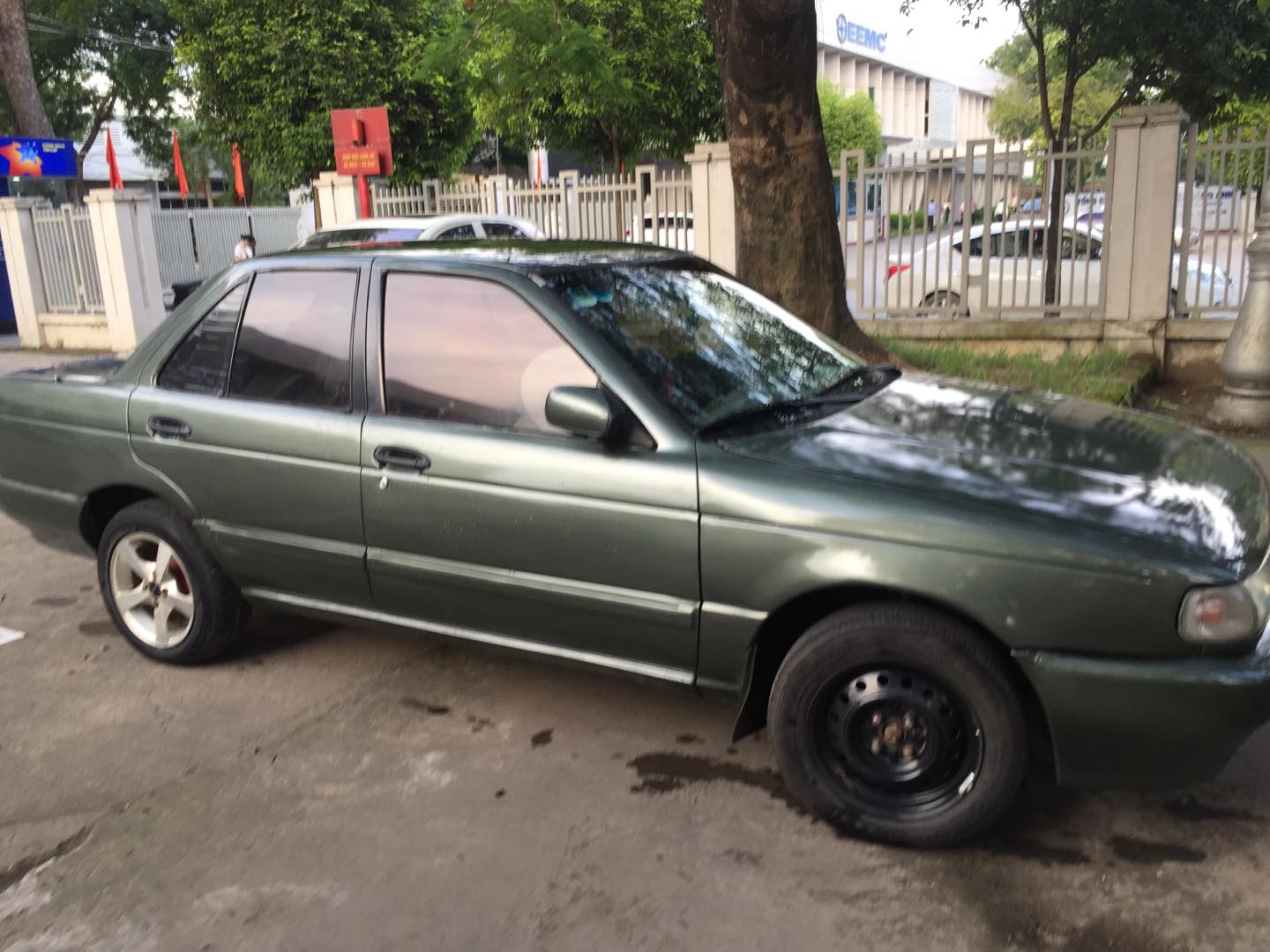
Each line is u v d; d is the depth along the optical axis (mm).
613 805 3398
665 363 3537
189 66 18859
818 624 3117
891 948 2697
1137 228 9414
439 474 3617
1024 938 2719
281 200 34625
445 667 4488
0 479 4836
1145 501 2971
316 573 4031
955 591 2863
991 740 2926
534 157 30859
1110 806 3307
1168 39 11773
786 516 3062
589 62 10680
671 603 3283
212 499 4168
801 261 8234
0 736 3975
